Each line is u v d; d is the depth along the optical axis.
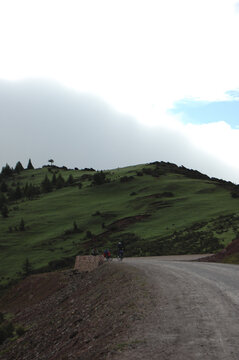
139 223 102.31
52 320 21.61
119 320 10.95
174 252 58.81
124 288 17.59
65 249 88.69
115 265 29.84
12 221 129.88
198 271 20.67
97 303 17.91
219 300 11.49
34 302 34.72
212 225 78.19
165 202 126.62
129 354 7.22
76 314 18.70
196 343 7.38
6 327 24.48
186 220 94.81
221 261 32.41
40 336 19.02
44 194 185.62
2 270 77.12
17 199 184.88
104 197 159.00
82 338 11.95
